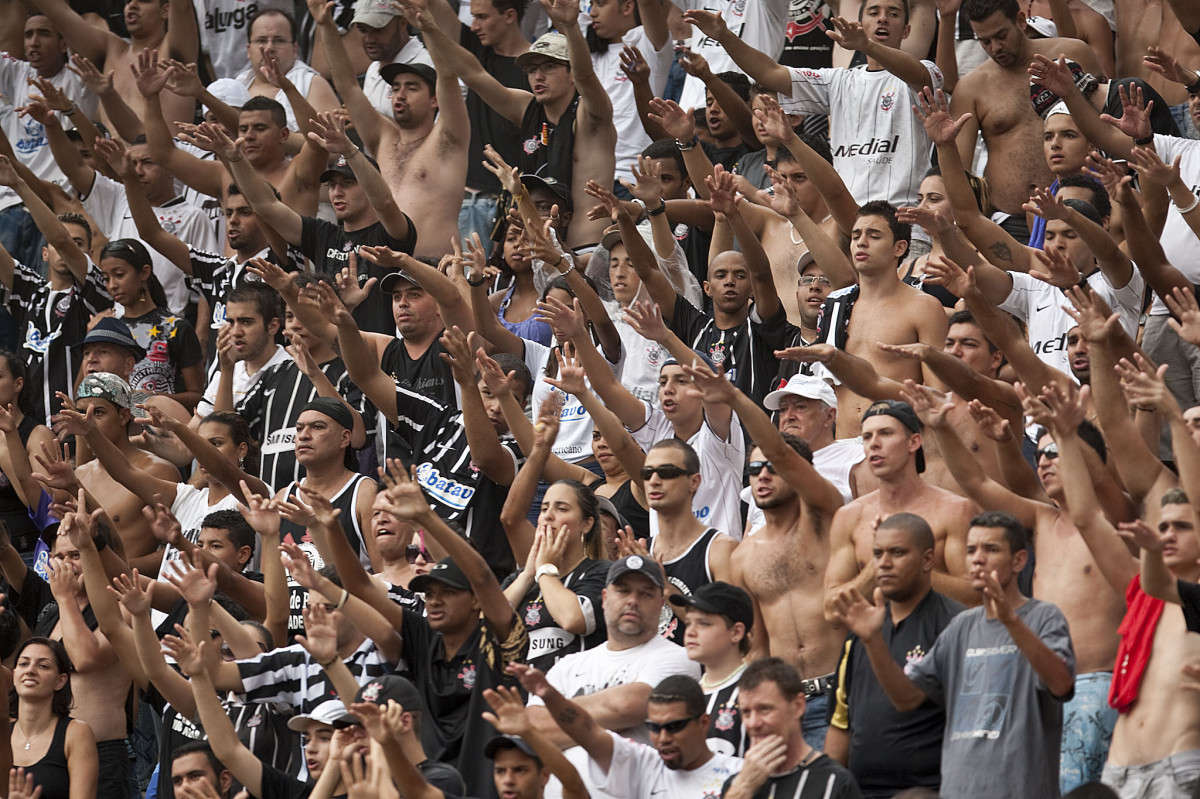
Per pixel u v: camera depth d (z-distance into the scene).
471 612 26.08
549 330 37.31
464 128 42.31
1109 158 34.09
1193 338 24.72
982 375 27.41
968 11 37.25
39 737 29.62
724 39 39.69
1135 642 22.27
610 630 24.84
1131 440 24.61
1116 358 26.98
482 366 31.56
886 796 22.02
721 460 30.66
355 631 27.02
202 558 29.64
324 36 42.81
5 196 48.97
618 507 31.14
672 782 22.38
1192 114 33.25
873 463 25.34
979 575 20.66
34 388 42.50
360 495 32.62
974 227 31.77
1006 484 25.47
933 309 30.52
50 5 51.81
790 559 26.42
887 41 39.16
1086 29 41.38
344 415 33.00
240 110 45.97
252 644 28.22
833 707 23.42
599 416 30.80
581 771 22.59
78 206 46.56
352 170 39.97
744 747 23.47
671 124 38.59
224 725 26.06
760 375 33.78
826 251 33.22
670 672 24.39
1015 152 37.09
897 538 22.81
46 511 37.97
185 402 40.62
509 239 37.97
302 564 26.28
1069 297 25.22
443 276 35.41
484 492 32.16
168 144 45.19
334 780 23.89
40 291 43.25
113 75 51.50
